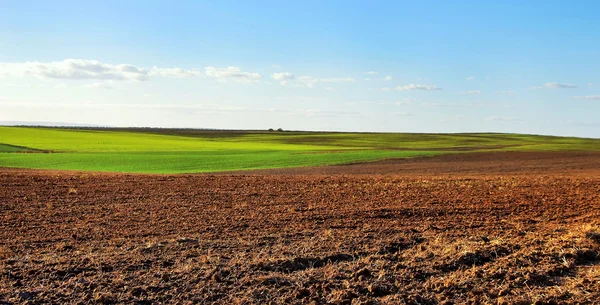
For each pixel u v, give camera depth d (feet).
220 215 45.60
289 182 77.00
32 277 25.38
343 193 62.49
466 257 28.40
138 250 31.01
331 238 34.65
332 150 219.20
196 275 25.61
